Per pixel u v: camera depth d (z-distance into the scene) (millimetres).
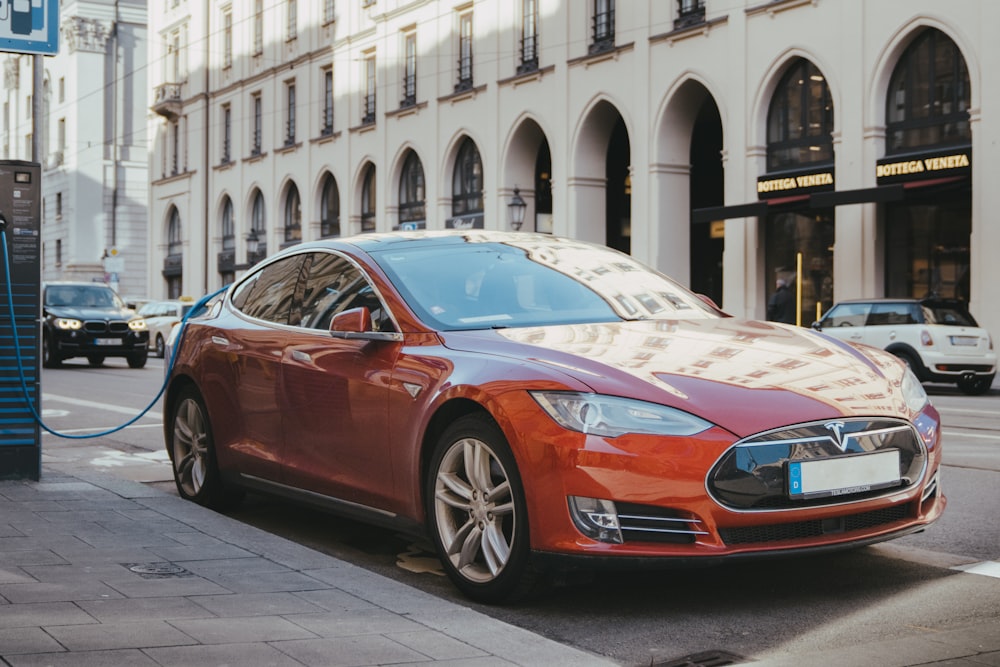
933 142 21078
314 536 6031
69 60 59156
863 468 4289
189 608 4066
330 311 5648
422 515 4840
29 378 6898
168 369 7004
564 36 28844
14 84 68062
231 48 45938
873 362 4832
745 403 4199
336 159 38875
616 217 30266
